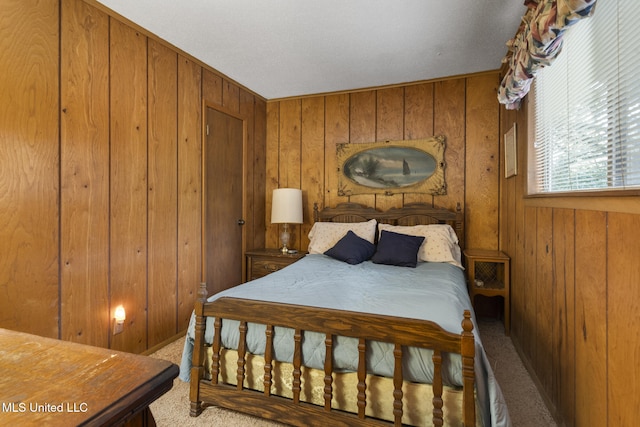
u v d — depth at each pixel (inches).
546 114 76.7
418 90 131.1
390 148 134.6
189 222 108.5
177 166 103.4
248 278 139.6
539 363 76.3
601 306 48.3
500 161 121.3
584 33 56.9
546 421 65.2
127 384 24.5
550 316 69.4
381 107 136.5
